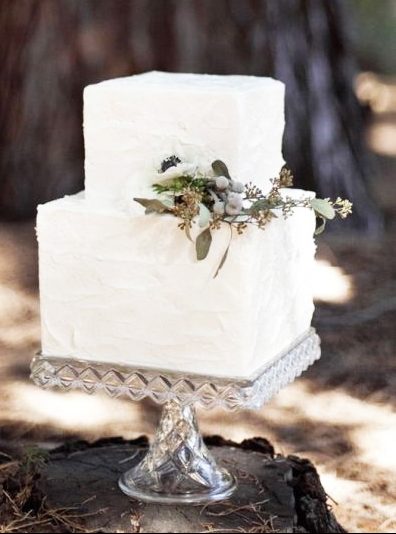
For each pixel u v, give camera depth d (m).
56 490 1.69
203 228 1.53
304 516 1.67
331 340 2.59
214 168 1.53
